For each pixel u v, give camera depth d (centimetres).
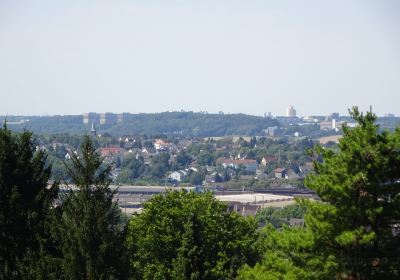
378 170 5403
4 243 6556
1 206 6575
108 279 5962
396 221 5491
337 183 5475
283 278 5694
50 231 6316
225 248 9644
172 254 9694
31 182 6819
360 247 5378
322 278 5494
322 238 5484
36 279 6097
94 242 6041
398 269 5444
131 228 9819
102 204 6166
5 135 6762
